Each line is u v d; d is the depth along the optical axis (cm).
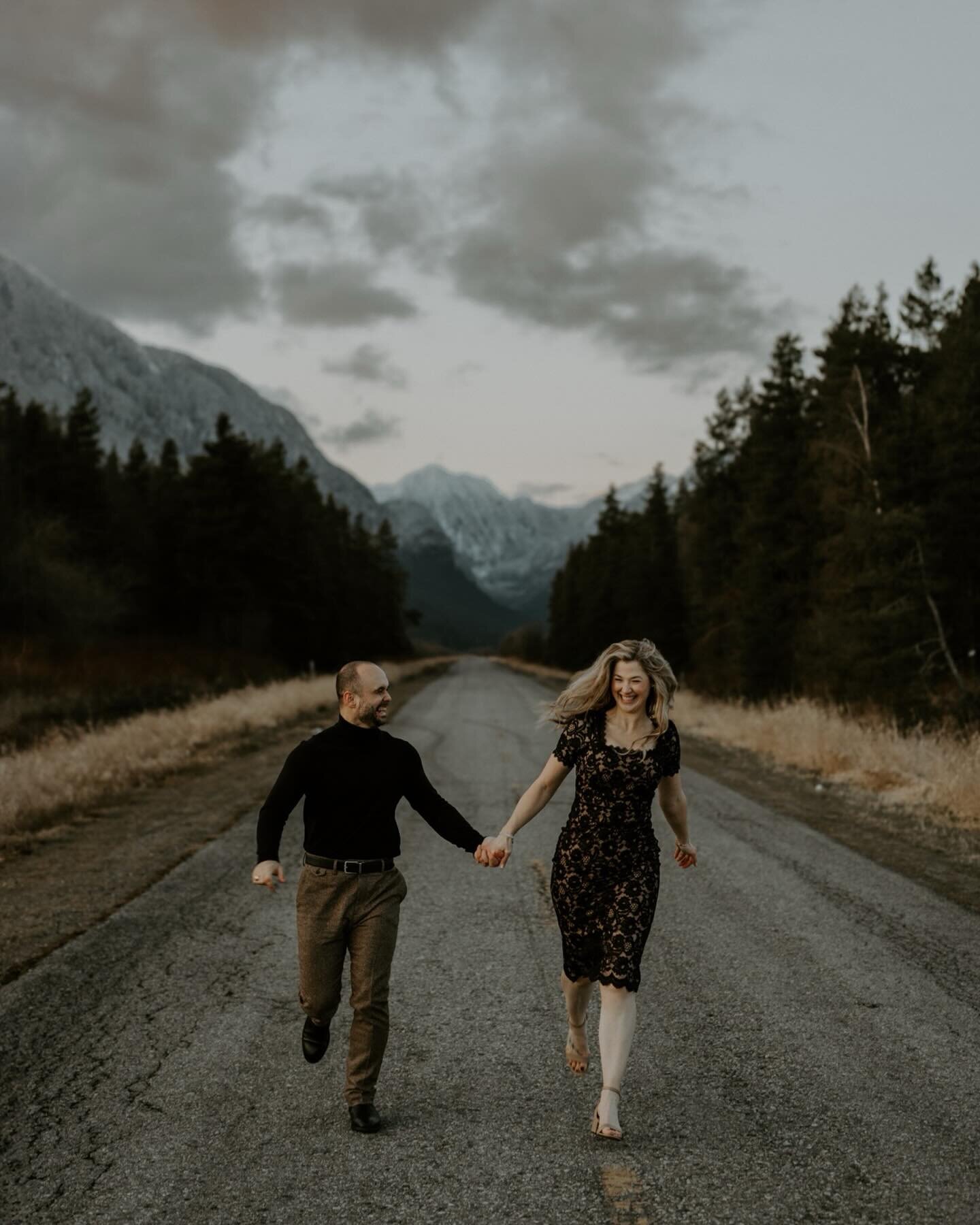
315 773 363
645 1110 367
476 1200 300
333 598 7019
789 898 689
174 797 1150
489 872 792
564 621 8150
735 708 2461
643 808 368
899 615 2052
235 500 5416
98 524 5450
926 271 2838
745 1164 323
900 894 698
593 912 367
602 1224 285
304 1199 301
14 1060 411
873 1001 484
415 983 521
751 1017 463
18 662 2638
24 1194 305
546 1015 472
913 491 2117
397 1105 372
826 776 1338
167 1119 358
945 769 1160
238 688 3341
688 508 4291
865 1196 302
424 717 2470
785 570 2903
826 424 2745
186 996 493
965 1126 350
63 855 828
